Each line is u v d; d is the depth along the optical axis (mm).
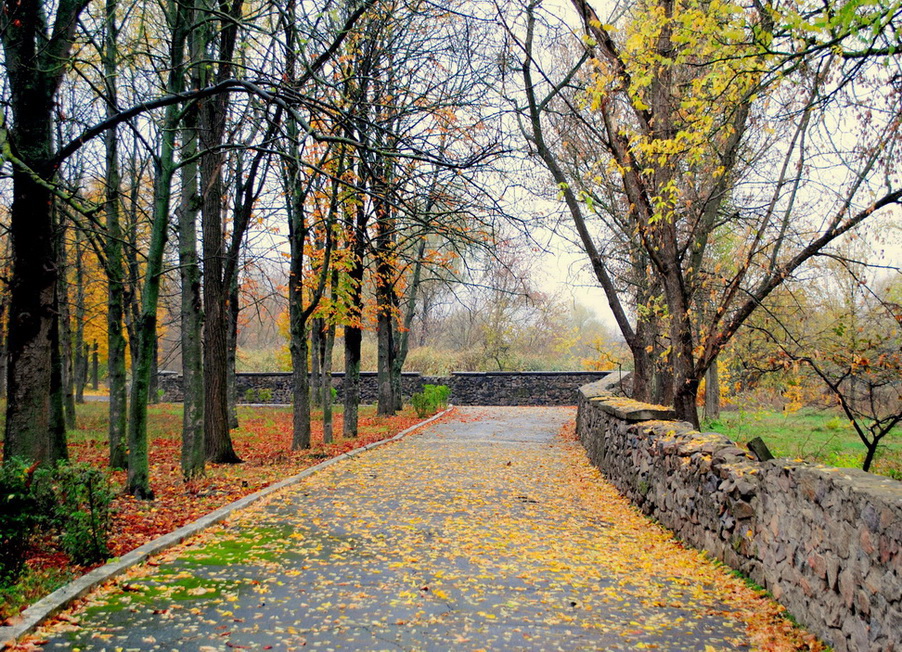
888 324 9312
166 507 7812
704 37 7184
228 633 4094
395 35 12508
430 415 22906
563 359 41125
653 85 9242
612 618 4492
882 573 3393
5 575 4801
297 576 5293
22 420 7090
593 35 9422
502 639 4086
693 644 4047
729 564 5641
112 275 11430
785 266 8438
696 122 7953
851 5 5168
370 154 11875
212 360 11953
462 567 5660
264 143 10867
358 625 4273
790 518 4602
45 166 7250
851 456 11344
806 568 4312
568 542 6664
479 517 7684
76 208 7145
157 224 8250
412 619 4398
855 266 9602
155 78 11359
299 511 7777
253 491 8992
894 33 5625
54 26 7422
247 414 24078
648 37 7711
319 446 14289
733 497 5598
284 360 33781
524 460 12781
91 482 5504
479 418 23203
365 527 7031
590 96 9969
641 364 13711
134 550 5770
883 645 3354
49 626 4152
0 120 6199
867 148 7191
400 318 22516
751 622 4422
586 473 11398
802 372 10359
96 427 18516
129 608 4504
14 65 7273
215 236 12062
